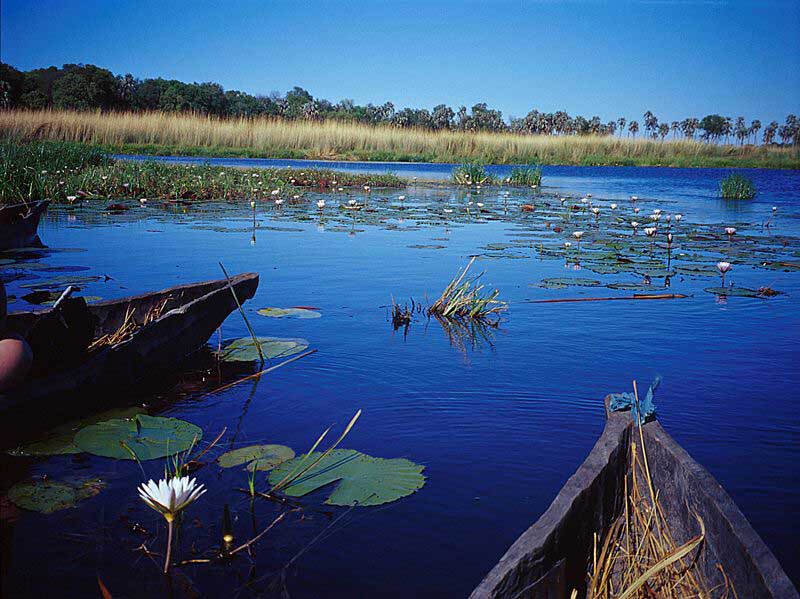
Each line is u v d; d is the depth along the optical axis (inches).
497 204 604.7
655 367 154.6
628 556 80.5
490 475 102.1
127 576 77.2
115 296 212.1
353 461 105.2
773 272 285.1
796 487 99.8
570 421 123.0
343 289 233.8
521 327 189.2
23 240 316.8
